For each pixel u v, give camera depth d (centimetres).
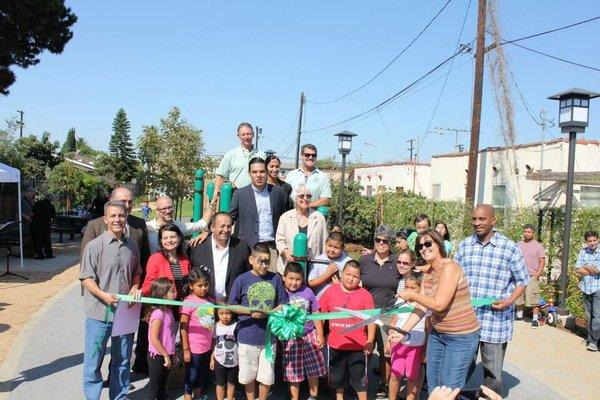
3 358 670
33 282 1234
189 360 532
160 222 580
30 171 3055
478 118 1542
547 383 665
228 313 534
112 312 490
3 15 1605
